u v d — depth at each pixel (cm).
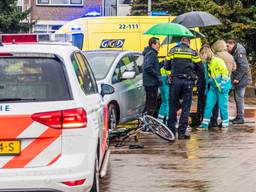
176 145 2102
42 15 7150
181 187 1471
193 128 2566
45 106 1108
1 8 6041
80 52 1399
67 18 7194
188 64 2223
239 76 2661
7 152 1093
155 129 2202
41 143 1102
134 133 2197
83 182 1121
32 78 1141
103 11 7238
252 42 5225
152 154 1920
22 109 1101
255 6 5069
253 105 3675
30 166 1097
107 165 1580
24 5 7075
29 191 1092
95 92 1428
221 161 1795
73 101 1127
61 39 1390
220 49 2567
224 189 1455
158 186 1481
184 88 2230
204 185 1493
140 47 3434
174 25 2380
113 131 2167
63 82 1144
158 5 5378
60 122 1107
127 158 1853
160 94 2602
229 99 4019
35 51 1162
